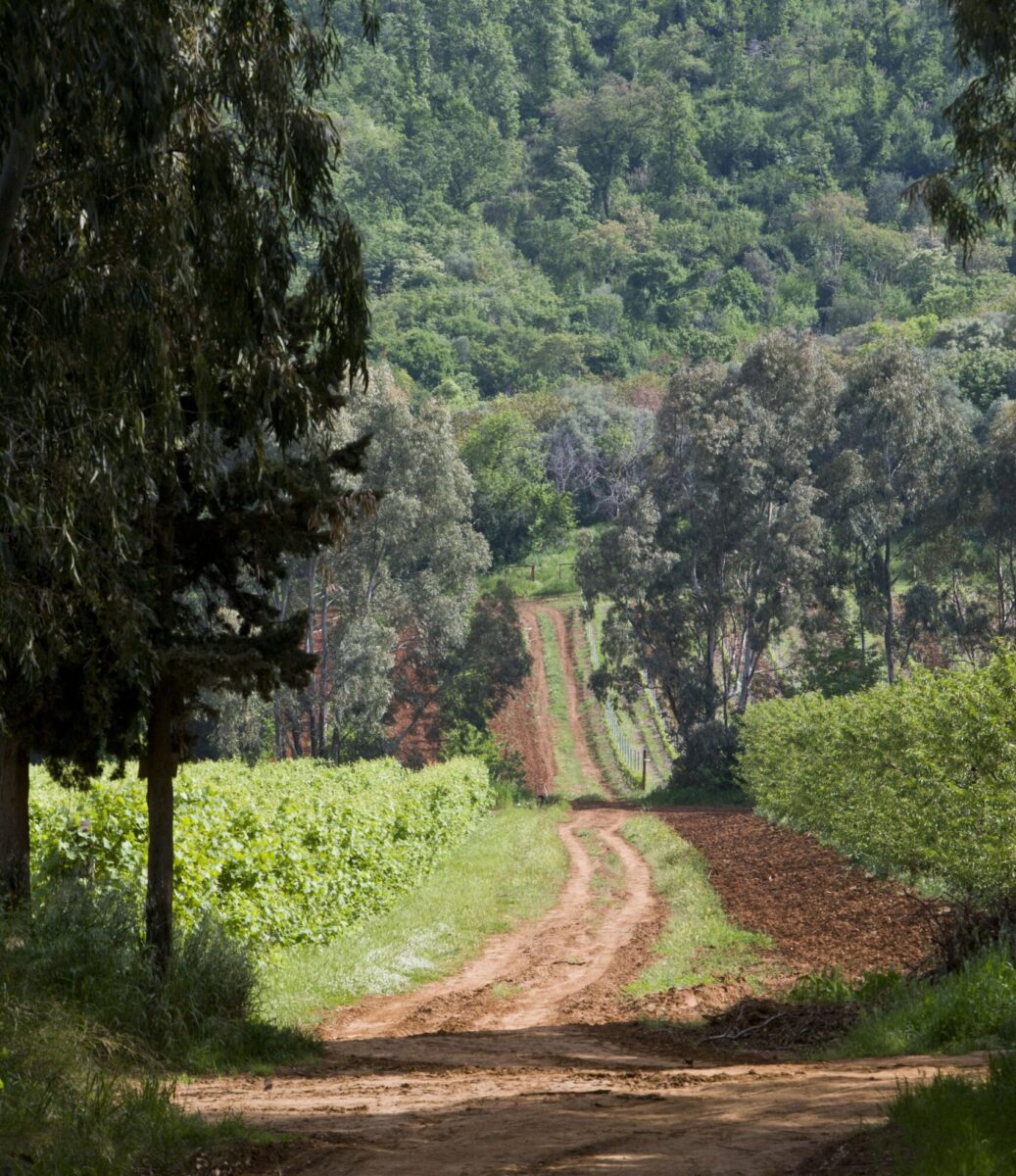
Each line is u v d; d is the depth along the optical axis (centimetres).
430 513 15038
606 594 16162
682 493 16300
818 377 16238
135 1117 1916
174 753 3472
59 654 3088
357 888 5744
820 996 3822
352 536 14312
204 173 2955
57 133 2827
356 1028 3831
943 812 4678
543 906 6644
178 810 4806
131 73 2588
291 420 3247
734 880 7006
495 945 5544
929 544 17112
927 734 5109
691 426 16200
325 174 3102
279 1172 1723
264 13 2967
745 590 15938
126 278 2783
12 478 2695
